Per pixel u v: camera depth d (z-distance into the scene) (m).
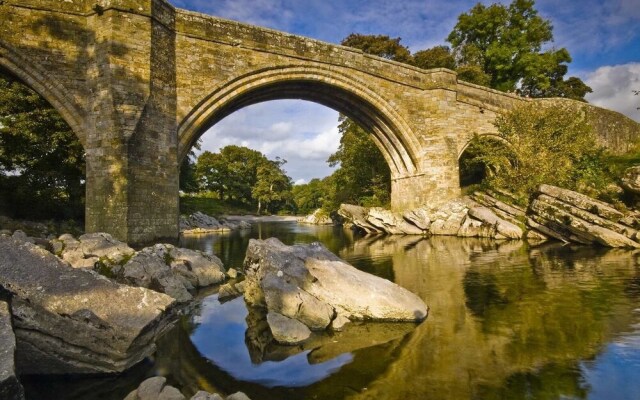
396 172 29.45
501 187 25.30
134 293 5.90
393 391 4.56
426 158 26.25
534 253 15.85
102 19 14.66
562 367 5.07
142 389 4.21
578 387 4.52
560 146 24.34
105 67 14.39
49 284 5.28
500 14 37.09
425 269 12.77
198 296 9.80
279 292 7.36
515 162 26.12
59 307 5.08
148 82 15.16
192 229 33.12
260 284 8.26
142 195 14.48
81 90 14.89
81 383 4.99
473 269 12.50
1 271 5.12
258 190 73.81
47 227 18.45
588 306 7.86
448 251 17.34
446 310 7.92
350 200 40.84
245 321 7.66
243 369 5.39
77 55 14.90
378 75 24.05
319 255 9.26
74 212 20.75
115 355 5.21
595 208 18.17
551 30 37.47
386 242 22.34
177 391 4.16
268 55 19.89
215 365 5.54
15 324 4.75
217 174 71.69
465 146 27.48
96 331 5.15
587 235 17.91
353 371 5.19
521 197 23.17
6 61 13.99
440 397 4.37
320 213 49.69
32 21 14.35
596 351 5.56
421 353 5.68
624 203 19.70
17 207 18.59
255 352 6.02
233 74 18.70
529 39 37.88
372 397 4.45
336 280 8.05
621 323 6.76
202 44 17.81
